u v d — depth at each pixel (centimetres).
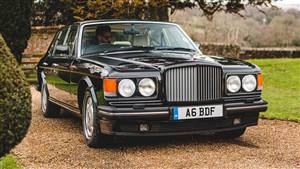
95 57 686
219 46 2497
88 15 1714
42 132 762
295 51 2656
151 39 745
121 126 592
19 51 1571
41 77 938
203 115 606
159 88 596
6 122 424
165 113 588
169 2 1703
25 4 1554
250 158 580
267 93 1238
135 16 1741
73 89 717
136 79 593
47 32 2030
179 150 623
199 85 609
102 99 602
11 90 429
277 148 636
